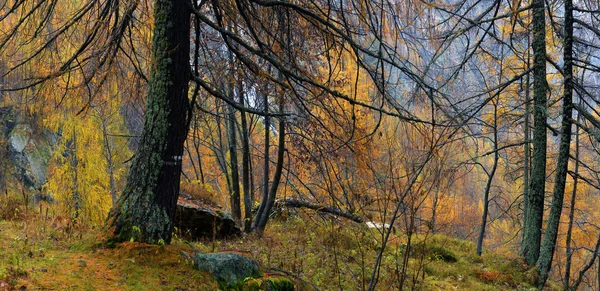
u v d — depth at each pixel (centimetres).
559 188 1231
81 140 1509
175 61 582
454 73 1114
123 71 745
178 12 586
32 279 436
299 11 588
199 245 826
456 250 1437
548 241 1228
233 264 561
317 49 791
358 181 789
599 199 2623
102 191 1565
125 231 554
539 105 1245
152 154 569
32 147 2284
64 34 708
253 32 634
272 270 659
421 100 683
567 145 1227
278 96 898
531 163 1523
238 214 1289
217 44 994
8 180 2141
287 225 1326
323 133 834
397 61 588
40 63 691
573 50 1270
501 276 1126
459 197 3234
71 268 484
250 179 1533
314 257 870
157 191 566
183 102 593
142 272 503
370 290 595
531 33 1322
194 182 1189
